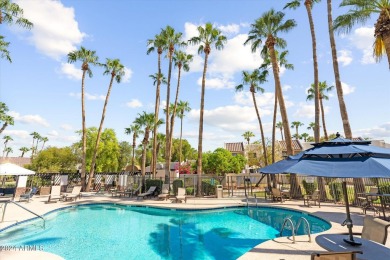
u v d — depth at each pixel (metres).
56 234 9.29
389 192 11.20
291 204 13.58
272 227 10.34
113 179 26.31
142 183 20.00
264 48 21.75
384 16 11.06
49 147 42.94
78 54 25.55
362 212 10.68
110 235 9.28
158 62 26.98
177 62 27.30
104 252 7.41
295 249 5.99
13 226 9.57
